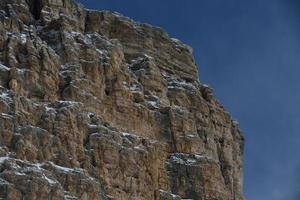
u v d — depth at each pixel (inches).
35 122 5590.6
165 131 6373.0
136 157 5866.1
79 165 5580.7
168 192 5979.3
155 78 6628.9
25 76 5821.9
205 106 6806.1
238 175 6953.7
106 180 5649.6
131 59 6815.9
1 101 5506.9
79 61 6205.7
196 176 6225.4
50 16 6648.6
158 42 7037.4
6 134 5364.2
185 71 7076.8
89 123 5836.6
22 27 6328.7
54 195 5083.7
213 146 6668.3
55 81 5969.5
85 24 6860.2
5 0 6550.2
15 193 4980.3
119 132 5984.3
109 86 6225.4
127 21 6973.4
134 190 5757.9
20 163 5187.0
